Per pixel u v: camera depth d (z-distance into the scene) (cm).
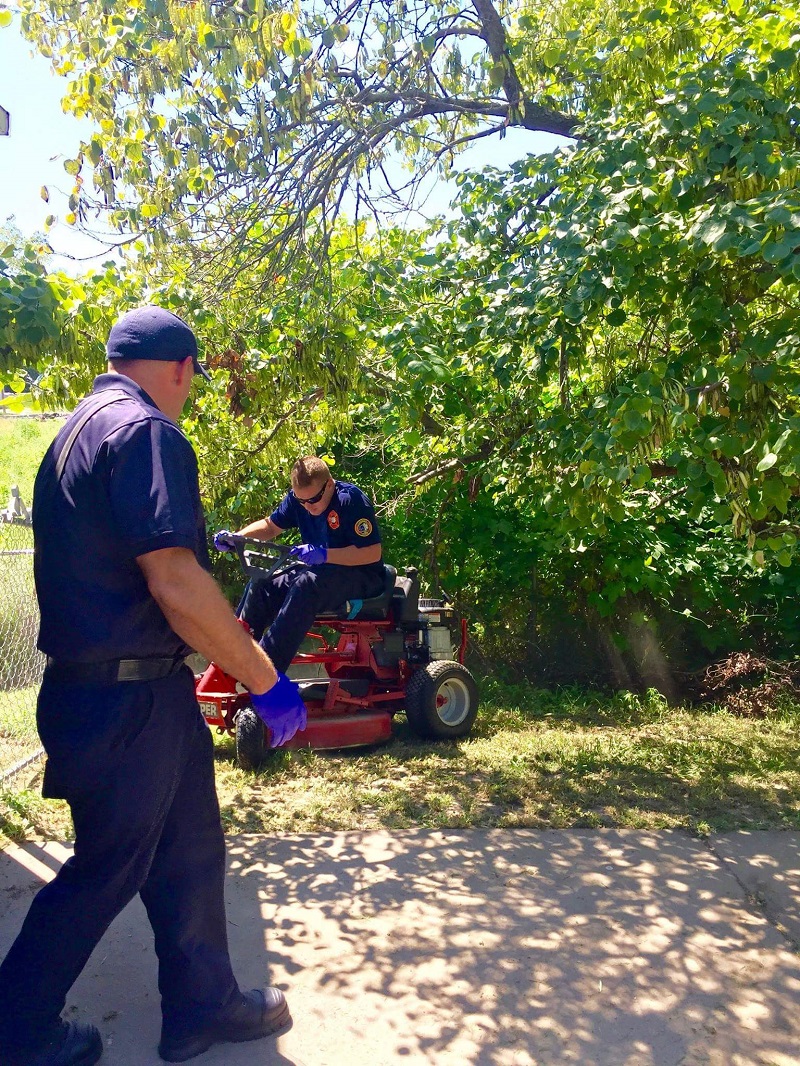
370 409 666
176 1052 257
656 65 497
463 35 571
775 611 768
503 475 675
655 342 520
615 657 786
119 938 327
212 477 626
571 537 698
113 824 232
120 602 231
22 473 1359
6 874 373
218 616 227
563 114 591
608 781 523
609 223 415
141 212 499
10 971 234
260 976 304
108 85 495
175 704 241
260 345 506
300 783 515
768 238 348
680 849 419
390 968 311
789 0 460
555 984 302
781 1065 262
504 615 809
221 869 264
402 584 630
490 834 437
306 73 484
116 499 225
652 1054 266
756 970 313
